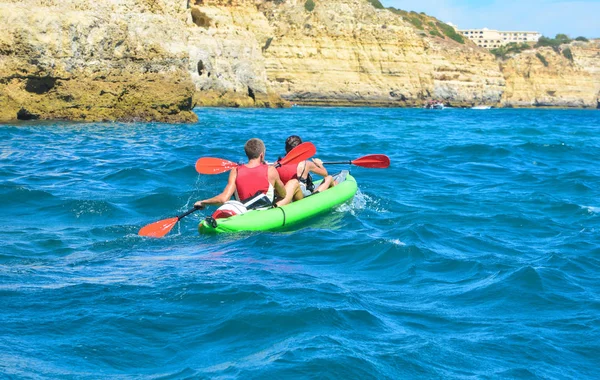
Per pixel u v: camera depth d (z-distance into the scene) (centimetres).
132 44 2688
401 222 821
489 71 8294
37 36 2369
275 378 360
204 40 4788
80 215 838
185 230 771
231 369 371
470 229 798
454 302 504
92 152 1533
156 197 949
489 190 1115
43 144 1669
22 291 504
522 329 448
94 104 2489
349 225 778
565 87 9500
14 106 2339
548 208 954
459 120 4278
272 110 4859
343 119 3878
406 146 1953
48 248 671
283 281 535
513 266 603
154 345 409
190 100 2844
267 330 427
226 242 692
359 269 596
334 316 451
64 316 449
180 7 2989
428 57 7275
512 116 5488
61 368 370
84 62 2516
